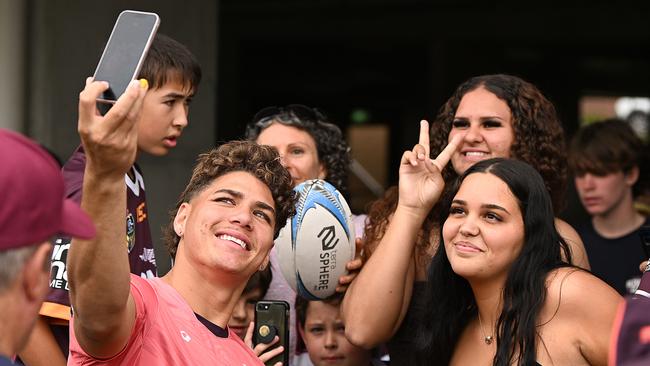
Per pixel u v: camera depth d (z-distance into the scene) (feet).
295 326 15.42
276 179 11.02
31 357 11.92
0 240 7.18
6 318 7.30
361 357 14.98
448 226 12.21
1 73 24.80
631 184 19.45
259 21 46.68
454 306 12.66
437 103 46.70
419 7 45.80
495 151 14.02
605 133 19.39
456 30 46.06
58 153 25.50
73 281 8.99
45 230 7.40
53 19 25.44
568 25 45.19
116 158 8.46
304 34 46.73
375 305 13.00
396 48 52.44
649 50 53.52
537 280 11.71
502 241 11.89
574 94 54.95
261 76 56.49
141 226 13.51
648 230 13.42
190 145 27.32
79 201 12.23
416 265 13.64
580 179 19.56
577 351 11.50
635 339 7.18
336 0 45.16
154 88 13.28
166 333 9.91
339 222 13.69
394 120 60.49
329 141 16.88
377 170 60.80
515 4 45.44
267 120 16.69
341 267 13.71
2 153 7.27
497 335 11.84
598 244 19.47
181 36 27.43
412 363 13.34
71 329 9.83
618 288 19.15
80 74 25.77
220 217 10.53
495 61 47.83
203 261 10.43
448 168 14.42
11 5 24.77
